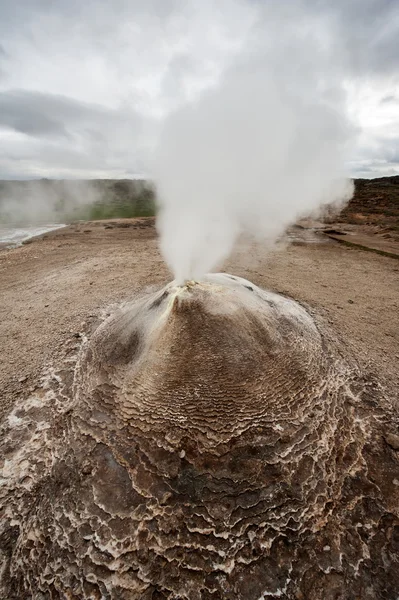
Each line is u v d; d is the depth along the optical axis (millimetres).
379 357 5141
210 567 2633
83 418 3977
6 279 10461
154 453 3406
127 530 2873
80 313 6926
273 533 2809
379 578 2586
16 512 3152
